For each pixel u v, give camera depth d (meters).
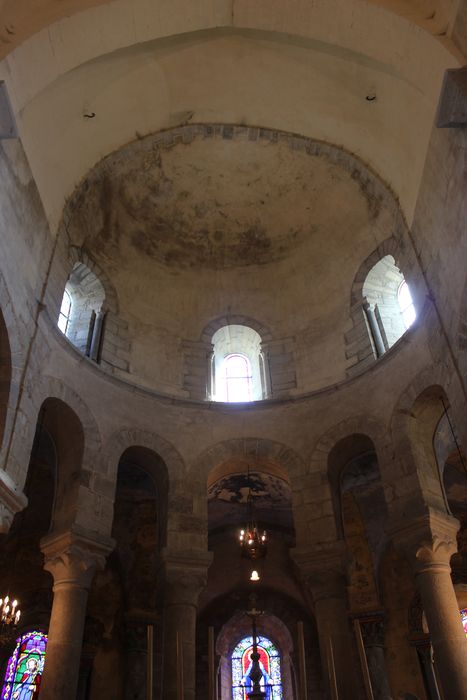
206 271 19.11
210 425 16.33
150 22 12.37
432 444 14.34
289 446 15.80
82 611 12.34
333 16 12.05
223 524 21.55
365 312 16.67
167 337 17.89
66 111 13.64
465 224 11.14
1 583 18.56
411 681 18.52
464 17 9.92
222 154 17.08
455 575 18.98
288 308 18.59
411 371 14.27
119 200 17.39
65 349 14.41
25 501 11.12
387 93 13.60
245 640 23.72
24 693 17.52
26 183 12.43
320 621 13.31
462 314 11.57
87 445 14.07
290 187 17.92
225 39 14.38
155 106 15.43
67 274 14.97
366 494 19.55
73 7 11.38
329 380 16.66
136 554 19.41
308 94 15.25
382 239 16.83
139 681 17.94
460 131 10.92
